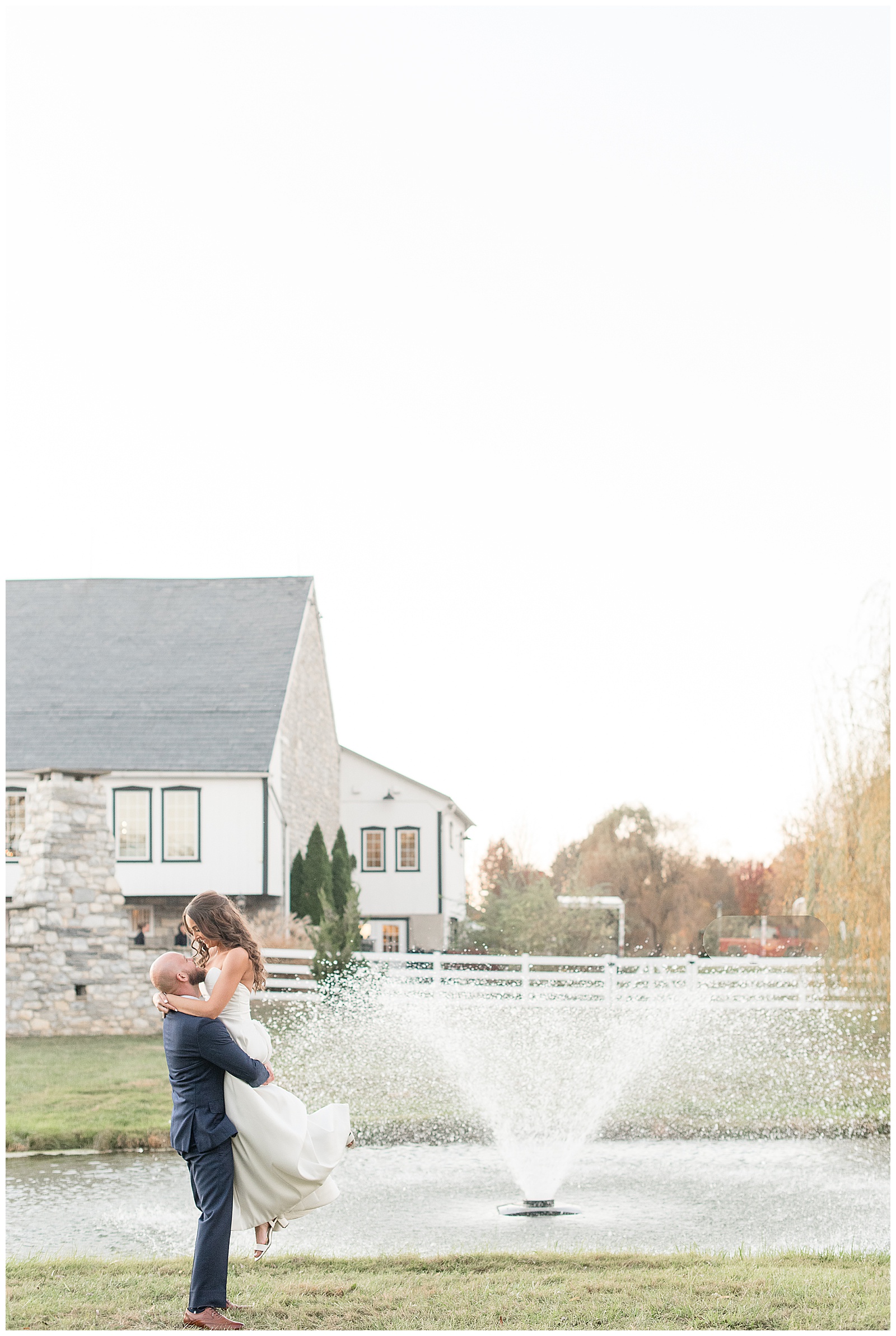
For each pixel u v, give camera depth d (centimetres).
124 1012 2105
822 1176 1021
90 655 3083
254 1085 584
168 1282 657
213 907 598
